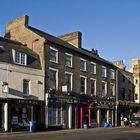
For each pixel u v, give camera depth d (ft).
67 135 86.89
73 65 123.03
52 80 111.04
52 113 109.70
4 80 91.71
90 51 150.71
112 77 152.15
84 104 126.72
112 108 148.05
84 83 129.59
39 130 102.78
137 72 183.11
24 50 102.89
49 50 110.63
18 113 95.91
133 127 138.82
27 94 99.14
